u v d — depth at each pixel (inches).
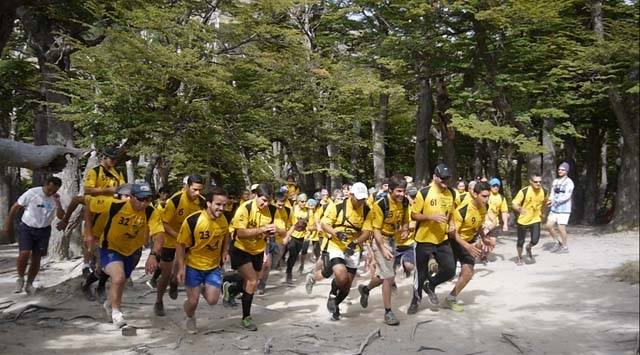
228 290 280.2
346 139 658.8
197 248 222.8
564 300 232.4
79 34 505.7
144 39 389.1
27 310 268.4
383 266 242.1
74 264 461.1
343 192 423.8
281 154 733.3
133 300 303.6
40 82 534.3
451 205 252.8
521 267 357.1
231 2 458.9
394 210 269.4
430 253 255.3
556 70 195.2
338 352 199.2
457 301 275.9
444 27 582.9
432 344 205.5
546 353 177.5
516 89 504.1
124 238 235.8
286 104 506.9
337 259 246.4
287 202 404.5
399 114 925.2
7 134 714.8
